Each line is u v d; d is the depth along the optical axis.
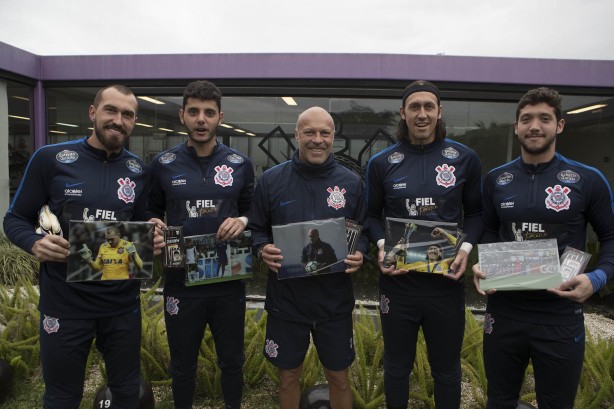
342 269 2.19
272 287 2.31
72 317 2.01
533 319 2.01
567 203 2.00
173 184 2.40
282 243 2.20
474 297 5.91
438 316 2.28
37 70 7.44
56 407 2.03
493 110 7.53
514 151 7.55
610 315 5.57
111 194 2.10
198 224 2.39
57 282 2.02
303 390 2.86
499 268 2.01
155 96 7.68
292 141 7.67
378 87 7.09
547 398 2.05
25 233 2.00
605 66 6.86
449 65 6.86
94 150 2.10
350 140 7.55
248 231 2.43
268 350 2.31
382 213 2.58
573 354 1.97
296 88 7.24
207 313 2.45
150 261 2.07
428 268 2.21
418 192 2.30
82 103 7.76
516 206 2.09
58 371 2.02
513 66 6.86
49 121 7.80
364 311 3.92
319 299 2.23
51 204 2.04
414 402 2.98
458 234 2.20
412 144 2.39
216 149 2.50
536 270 1.96
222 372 2.53
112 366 2.16
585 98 7.39
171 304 2.41
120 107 2.04
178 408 2.49
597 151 8.02
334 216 2.26
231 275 2.39
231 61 7.05
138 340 2.22
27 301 3.77
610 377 2.81
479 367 2.96
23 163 7.58
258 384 3.21
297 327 2.25
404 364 2.36
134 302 2.19
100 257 1.99
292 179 2.30
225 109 7.70
